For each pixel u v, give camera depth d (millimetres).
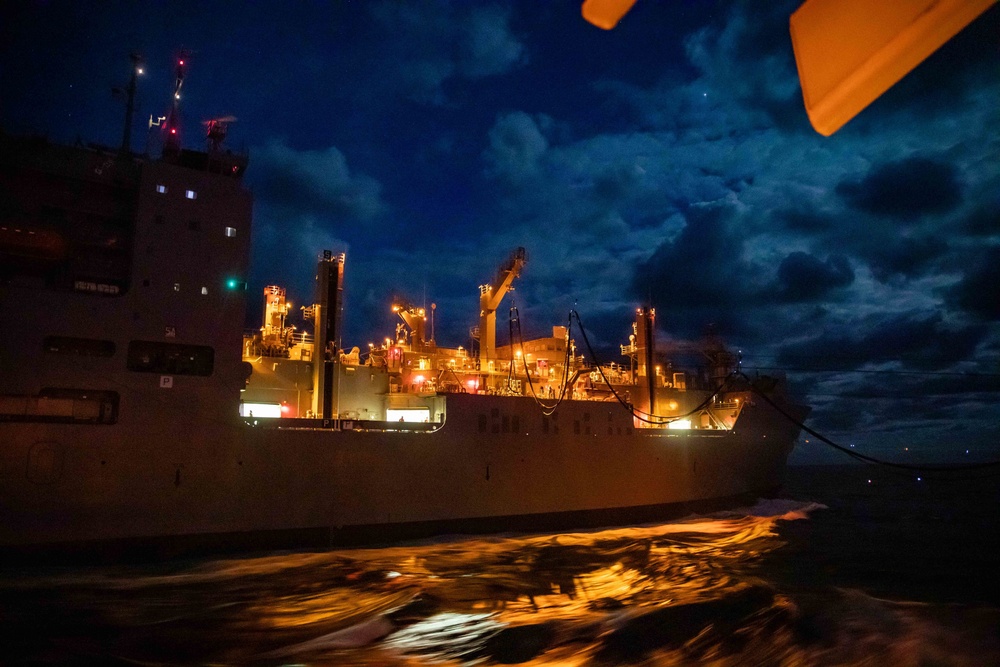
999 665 14148
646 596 21781
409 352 42156
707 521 42688
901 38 1830
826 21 2137
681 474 44281
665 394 52250
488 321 45656
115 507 25625
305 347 39750
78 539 24891
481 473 35000
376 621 18734
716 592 21984
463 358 45344
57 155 28453
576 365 48719
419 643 16734
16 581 22875
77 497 25047
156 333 27547
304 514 29484
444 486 33594
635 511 41031
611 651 16047
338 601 21234
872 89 1949
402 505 32156
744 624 17875
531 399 37562
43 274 27797
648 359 49500
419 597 21266
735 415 49969
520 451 36656
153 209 28594
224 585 23234
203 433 27703
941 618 17844
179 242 28812
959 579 24625
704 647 16219
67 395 25891
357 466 31172
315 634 17594
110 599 21188
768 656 15484
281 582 23750
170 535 26500
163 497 26531
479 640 16891
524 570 26641
